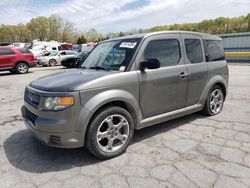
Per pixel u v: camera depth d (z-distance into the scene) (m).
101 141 3.23
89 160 3.20
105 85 3.06
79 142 2.96
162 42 3.79
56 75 3.65
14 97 7.41
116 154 3.26
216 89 4.91
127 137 3.36
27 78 12.21
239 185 2.56
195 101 4.39
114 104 3.30
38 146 3.67
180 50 4.04
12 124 4.73
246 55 19.88
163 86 3.71
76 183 2.69
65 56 21.97
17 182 2.73
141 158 3.21
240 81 9.78
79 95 2.87
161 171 2.88
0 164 3.14
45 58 20.86
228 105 5.83
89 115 2.93
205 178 2.71
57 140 2.93
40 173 2.91
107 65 3.70
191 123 4.52
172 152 3.36
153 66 3.26
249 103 6.01
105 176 2.81
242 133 3.98
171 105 3.93
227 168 2.90
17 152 3.48
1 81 11.12
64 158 3.28
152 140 3.78
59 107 2.84
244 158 3.13
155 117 3.73
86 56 4.63
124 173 2.86
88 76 3.22
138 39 3.62
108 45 4.11
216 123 4.49
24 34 86.88
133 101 3.34
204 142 3.66
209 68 4.55
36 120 2.98
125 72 3.31
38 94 3.01
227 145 3.53
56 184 2.68
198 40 4.44
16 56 14.16
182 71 3.97
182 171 2.86
